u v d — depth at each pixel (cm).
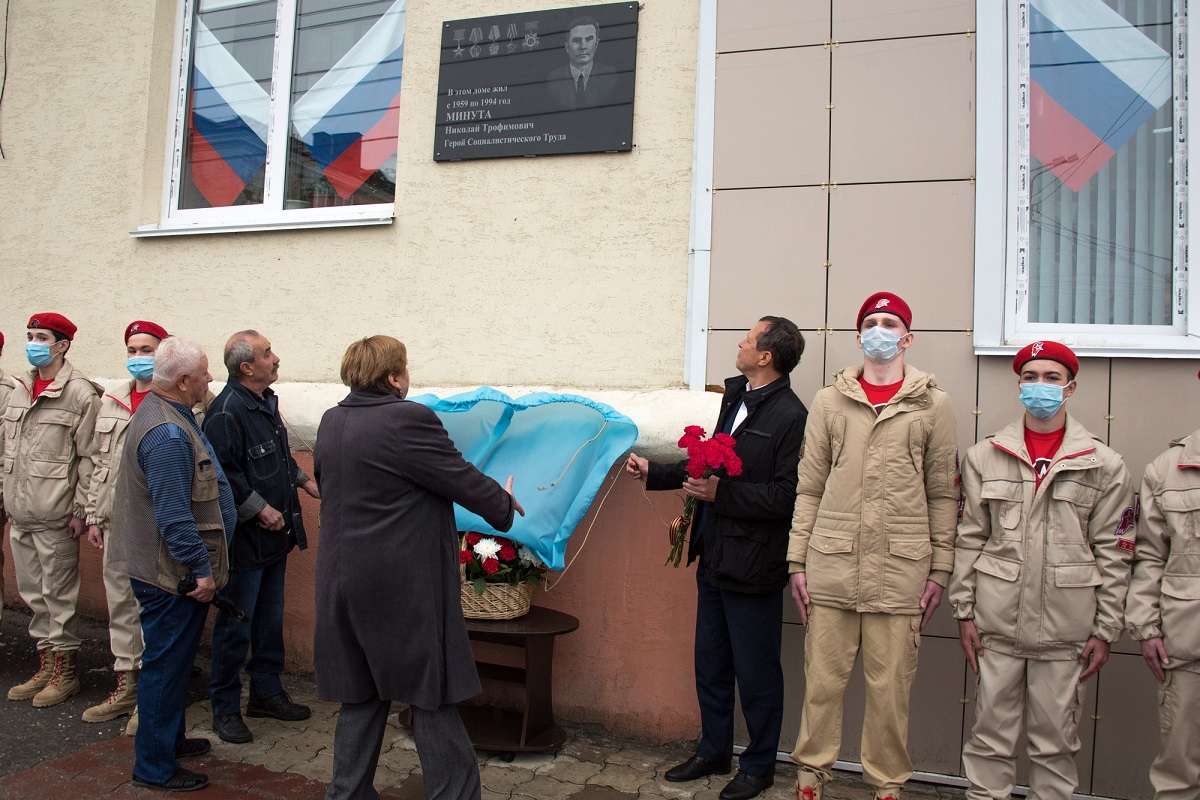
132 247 462
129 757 319
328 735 347
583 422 341
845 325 337
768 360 305
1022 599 261
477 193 392
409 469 245
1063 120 334
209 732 347
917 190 331
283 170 459
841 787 318
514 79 388
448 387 389
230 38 479
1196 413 303
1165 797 260
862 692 329
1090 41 333
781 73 348
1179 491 256
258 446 342
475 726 345
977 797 269
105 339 467
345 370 261
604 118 372
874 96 338
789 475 294
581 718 359
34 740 334
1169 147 325
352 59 451
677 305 359
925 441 272
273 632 361
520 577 329
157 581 286
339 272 416
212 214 467
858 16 340
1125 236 326
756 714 301
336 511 249
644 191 366
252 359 340
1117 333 321
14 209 492
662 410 345
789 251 344
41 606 379
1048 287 331
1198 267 311
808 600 280
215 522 301
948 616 320
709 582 307
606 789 308
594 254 372
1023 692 270
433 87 403
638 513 353
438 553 252
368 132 444
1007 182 329
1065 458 262
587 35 377
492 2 395
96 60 482
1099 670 286
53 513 371
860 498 271
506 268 385
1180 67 323
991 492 269
